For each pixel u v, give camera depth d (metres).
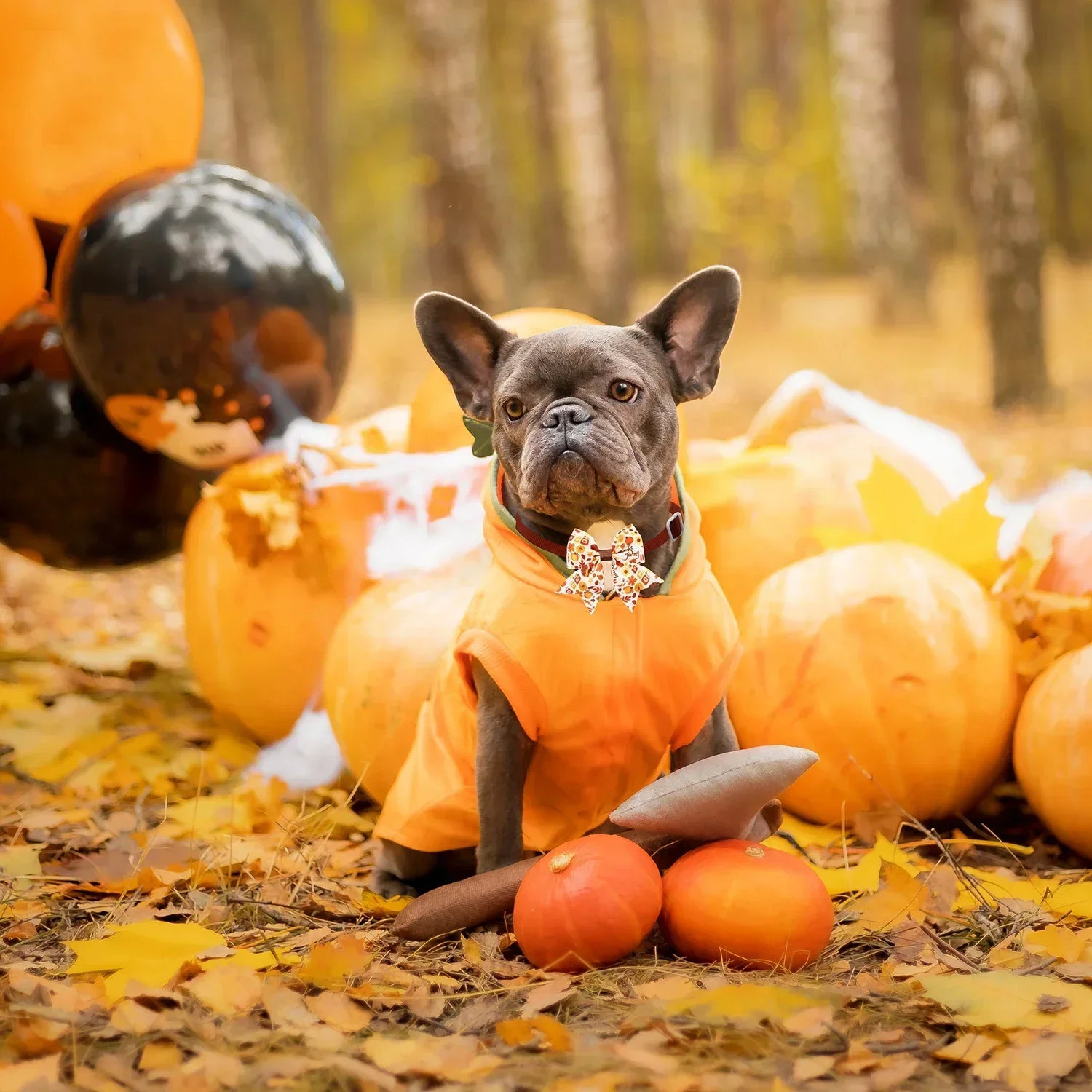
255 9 19.28
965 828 3.30
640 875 2.90
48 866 3.18
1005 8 8.07
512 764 2.98
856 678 3.22
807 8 20.73
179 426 3.50
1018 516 3.52
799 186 20.89
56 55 3.56
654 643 2.96
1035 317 8.20
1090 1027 2.79
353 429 3.61
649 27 21.55
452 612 3.30
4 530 3.76
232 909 3.06
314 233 3.54
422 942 2.97
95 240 3.46
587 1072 2.73
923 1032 2.79
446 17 8.80
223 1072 2.73
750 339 13.92
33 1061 2.74
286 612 3.48
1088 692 3.16
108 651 3.99
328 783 3.45
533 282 15.80
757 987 2.81
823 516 3.46
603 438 2.88
